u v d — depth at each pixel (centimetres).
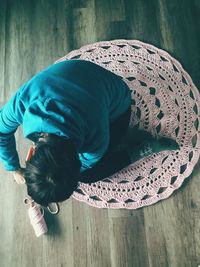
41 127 65
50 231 132
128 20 154
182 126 138
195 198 132
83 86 73
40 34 157
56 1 159
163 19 153
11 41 157
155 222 131
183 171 134
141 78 143
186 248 127
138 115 141
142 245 129
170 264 126
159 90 142
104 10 157
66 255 129
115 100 92
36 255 130
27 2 160
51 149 58
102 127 77
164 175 133
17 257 130
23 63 154
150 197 132
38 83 72
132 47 149
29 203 133
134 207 131
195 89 141
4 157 97
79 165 64
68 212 134
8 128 85
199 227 129
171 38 150
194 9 153
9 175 139
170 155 135
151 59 146
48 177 58
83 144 74
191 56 147
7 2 160
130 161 124
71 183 61
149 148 126
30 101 71
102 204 132
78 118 68
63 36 156
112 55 148
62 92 70
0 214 135
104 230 131
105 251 129
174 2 154
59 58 153
